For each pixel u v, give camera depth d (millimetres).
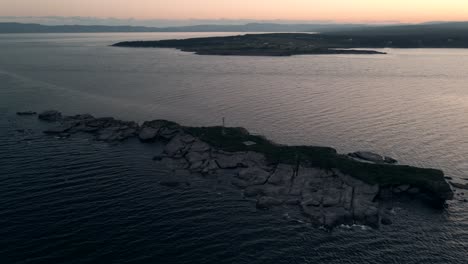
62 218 43562
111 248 38469
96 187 51656
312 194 48250
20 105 98062
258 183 52125
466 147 66625
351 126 78688
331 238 40688
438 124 80125
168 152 63938
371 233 41625
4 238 39469
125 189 51281
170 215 44906
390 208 46906
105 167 58594
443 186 48219
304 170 54156
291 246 39375
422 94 111312
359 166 55000
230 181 53938
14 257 36656
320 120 83250
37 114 89250
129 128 76312
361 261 37312
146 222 43312
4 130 76250
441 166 59156
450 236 41531
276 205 46844
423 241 40562
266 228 42438
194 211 45906
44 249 37969
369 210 44750
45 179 53688
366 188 49375
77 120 81812
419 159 61688
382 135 73062
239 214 45281
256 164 57531
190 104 99750
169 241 39906
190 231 41750
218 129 72312
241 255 37906
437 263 37219
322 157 57469
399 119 83938
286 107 95250
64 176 54906
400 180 50750
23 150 65188
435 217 45250
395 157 62469
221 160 59188
